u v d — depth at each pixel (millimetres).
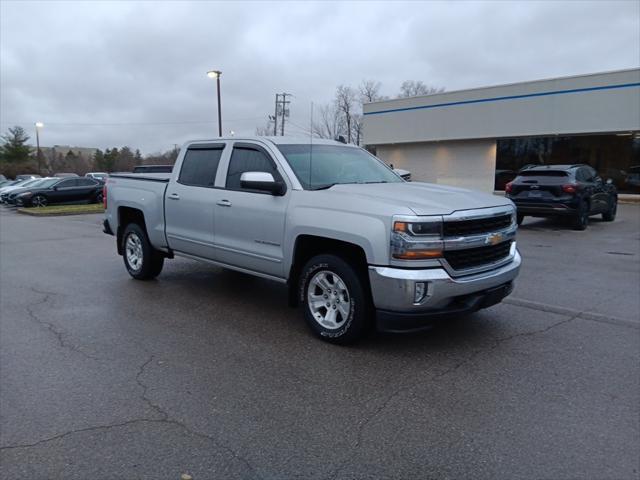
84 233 13172
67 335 4754
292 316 5379
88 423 3117
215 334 4785
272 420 3156
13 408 3309
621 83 21562
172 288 6625
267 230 4926
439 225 3869
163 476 2594
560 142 24328
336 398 3455
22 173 66875
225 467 2672
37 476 2592
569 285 6742
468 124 27266
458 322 5098
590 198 12953
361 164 5570
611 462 2693
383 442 2906
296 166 4965
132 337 4699
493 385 3643
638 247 10031
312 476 2598
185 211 5965
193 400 3424
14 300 6039
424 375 3822
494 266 4348
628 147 22078
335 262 4316
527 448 2832
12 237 12273
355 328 4254
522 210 12984
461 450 2820
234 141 5566
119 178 7230
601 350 4316
